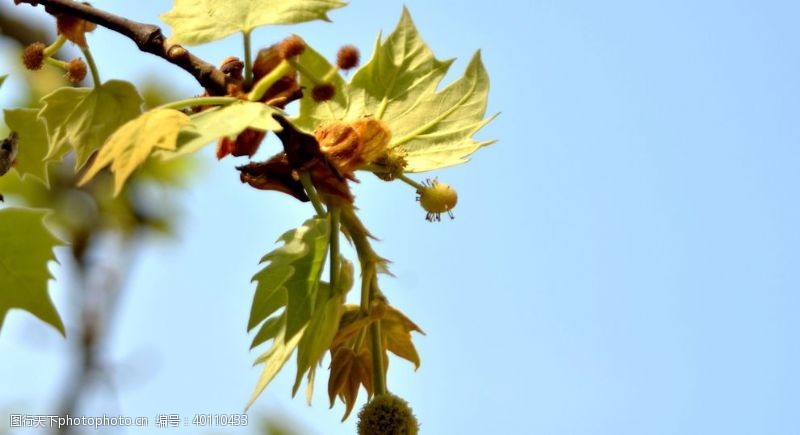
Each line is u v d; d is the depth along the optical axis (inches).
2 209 30.1
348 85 31.7
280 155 29.9
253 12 29.8
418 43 32.0
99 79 30.6
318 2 29.7
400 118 31.7
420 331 30.2
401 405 29.8
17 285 30.1
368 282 29.9
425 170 31.3
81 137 30.6
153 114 28.4
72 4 30.5
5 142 32.1
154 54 30.3
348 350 30.1
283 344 29.1
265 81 29.5
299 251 29.1
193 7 30.0
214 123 28.6
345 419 30.2
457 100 31.8
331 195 29.7
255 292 29.0
